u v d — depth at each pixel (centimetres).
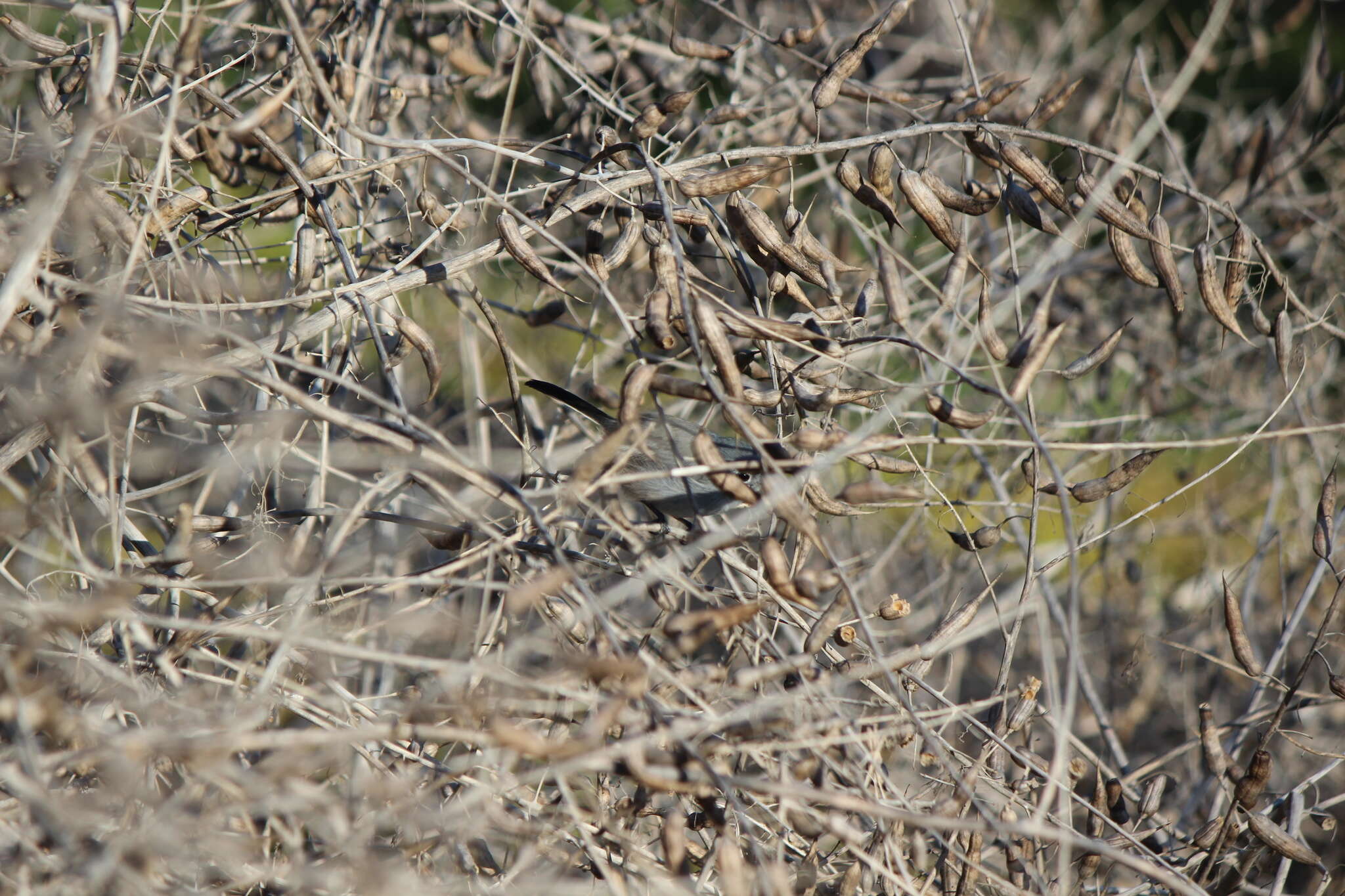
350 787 394
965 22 789
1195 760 615
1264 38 866
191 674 382
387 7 601
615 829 377
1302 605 525
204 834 311
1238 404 781
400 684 518
